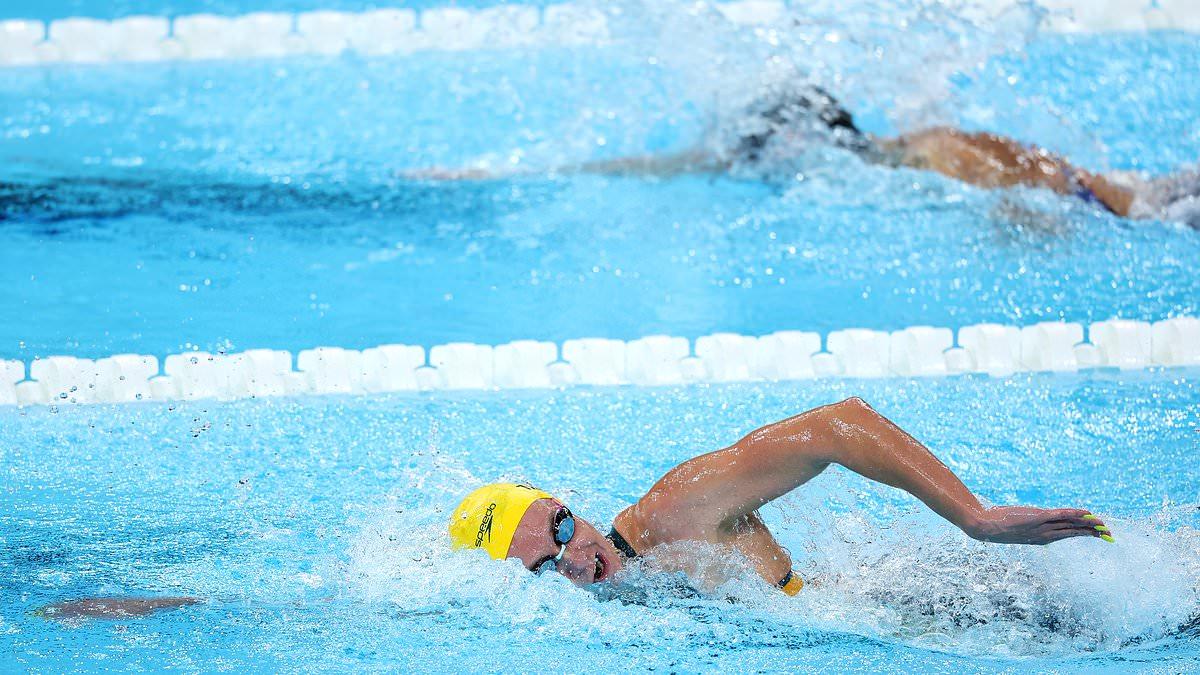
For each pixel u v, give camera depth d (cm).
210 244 1952
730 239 1948
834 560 1054
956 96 2305
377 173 2228
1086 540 1034
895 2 2420
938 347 1595
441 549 1077
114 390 1552
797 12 2414
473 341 1652
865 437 940
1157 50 2536
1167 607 982
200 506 1265
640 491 1286
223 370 1572
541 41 2792
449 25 2852
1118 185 1962
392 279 1834
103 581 1105
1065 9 2673
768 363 1606
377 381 1592
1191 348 1573
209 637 1007
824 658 952
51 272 1848
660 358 1606
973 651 955
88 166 2266
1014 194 2005
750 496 988
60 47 2869
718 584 1014
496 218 2052
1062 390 1508
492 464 1360
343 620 1034
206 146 2356
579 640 988
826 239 1927
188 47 2862
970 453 1356
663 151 2252
